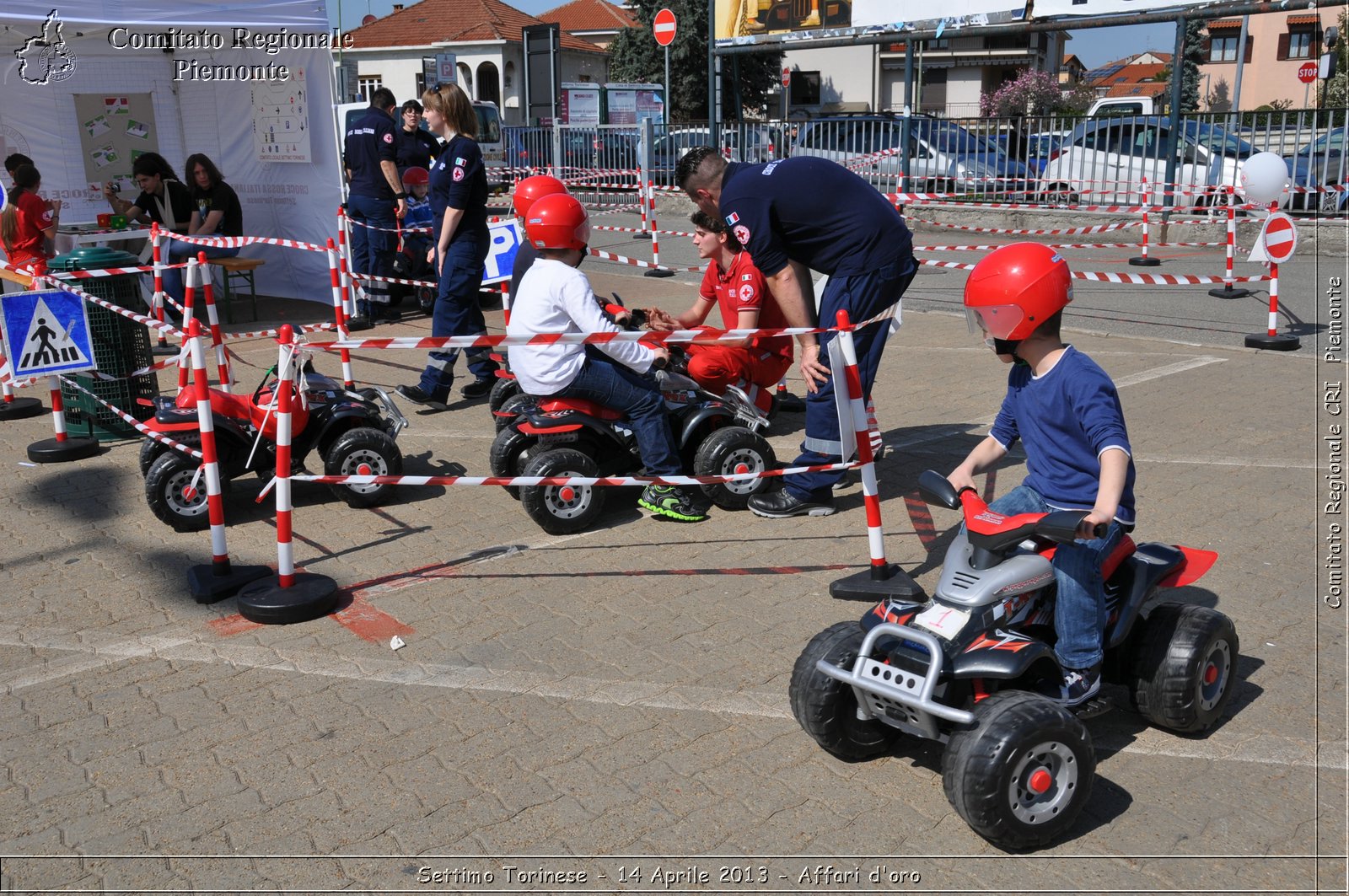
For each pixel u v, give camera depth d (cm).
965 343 1006
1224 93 4838
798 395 820
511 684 409
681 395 591
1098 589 330
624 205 2222
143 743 374
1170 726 358
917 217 1853
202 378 475
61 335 632
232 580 490
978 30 1703
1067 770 308
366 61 4909
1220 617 358
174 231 1151
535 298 541
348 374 648
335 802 340
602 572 511
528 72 3000
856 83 4250
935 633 316
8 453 711
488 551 539
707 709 390
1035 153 1816
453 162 780
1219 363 874
